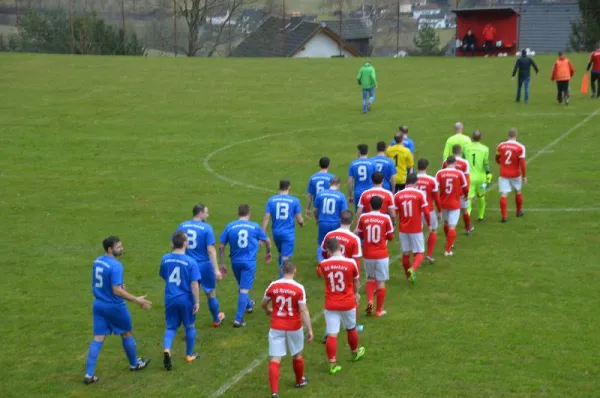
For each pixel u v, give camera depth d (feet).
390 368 46.93
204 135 121.29
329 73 170.50
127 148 114.52
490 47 189.26
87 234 77.20
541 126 114.83
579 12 209.97
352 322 47.19
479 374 45.55
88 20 231.50
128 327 46.93
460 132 77.36
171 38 240.73
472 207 81.87
